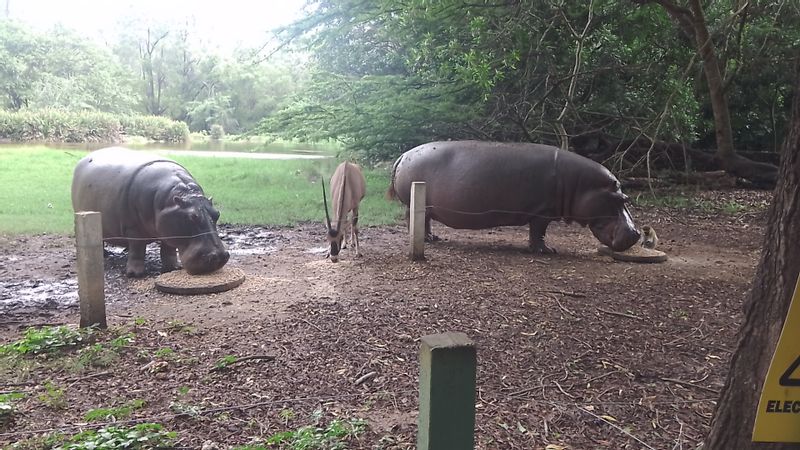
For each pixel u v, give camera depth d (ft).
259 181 56.49
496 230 39.52
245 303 22.90
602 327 20.81
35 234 34.47
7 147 98.37
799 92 8.57
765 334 8.89
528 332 20.10
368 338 19.21
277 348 18.34
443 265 29.01
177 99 217.77
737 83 63.00
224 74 209.36
